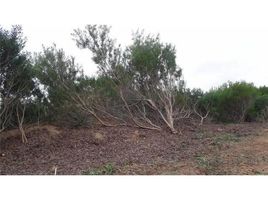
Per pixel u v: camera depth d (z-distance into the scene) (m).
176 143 11.37
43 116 12.91
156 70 13.59
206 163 8.16
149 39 14.12
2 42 10.28
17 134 11.67
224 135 12.89
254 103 19.83
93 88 13.92
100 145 11.05
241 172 7.23
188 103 16.75
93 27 13.70
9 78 10.62
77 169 8.10
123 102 14.31
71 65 13.59
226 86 20.77
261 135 12.69
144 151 10.10
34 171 8.06
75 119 13.41
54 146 10.69
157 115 14.74
